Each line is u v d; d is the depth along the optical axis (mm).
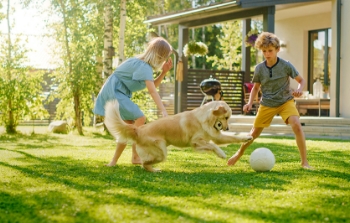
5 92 12797
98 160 6117
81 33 13523
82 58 13227
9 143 9727
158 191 3684
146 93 13602
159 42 5332
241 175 4586
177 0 30094
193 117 4871
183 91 14250
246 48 15242
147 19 14477
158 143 4770
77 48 13258
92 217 2854
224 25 27344
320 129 11219
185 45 13891
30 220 2811
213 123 4832
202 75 14500
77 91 13305
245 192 3643
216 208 3096
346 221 2824
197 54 13930
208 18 13375
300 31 15430
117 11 14203
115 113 4762
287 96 5301
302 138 5227
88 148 8352
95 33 13562
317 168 5191
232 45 26750
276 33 16297
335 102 12336
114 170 4980
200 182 4156
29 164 5652
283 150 7500
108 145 9180
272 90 5305
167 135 4836
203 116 4832
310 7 13547
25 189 3789
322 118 11555
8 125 13328
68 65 13617
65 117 14141
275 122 12203
